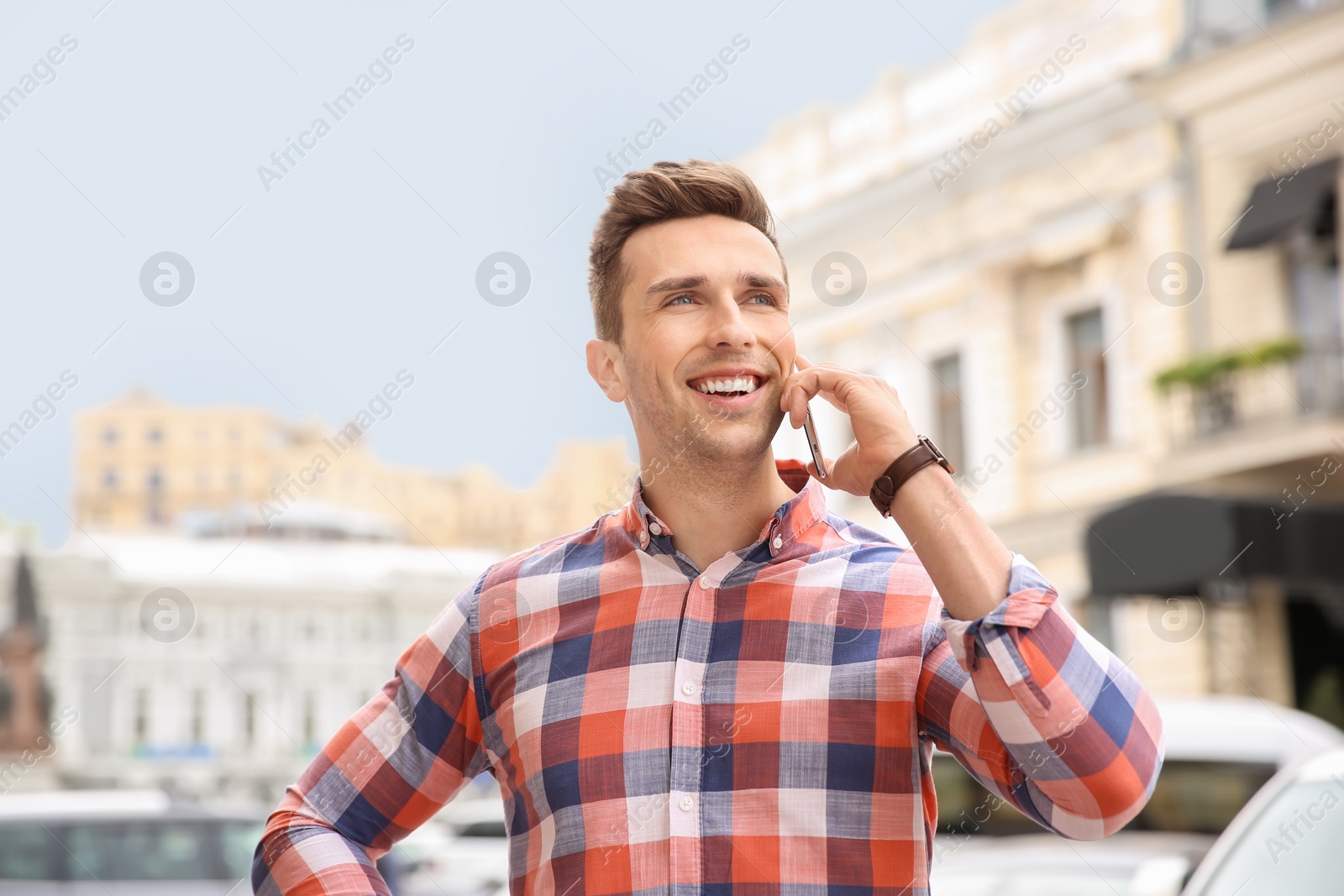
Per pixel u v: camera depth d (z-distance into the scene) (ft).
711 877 4.53
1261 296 37.55
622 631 4.99
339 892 4.99
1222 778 16.30
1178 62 38.73
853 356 45.50
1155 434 38.47
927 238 43.50
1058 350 41.06
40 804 19.97
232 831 20.38
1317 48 36.42
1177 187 38.70
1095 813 4.37
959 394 42.88
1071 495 40.19
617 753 4.78
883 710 4.65
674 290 5.11
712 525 5.11
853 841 4.53
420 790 5.34
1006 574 4.41
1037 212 41.32
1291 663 36.47
